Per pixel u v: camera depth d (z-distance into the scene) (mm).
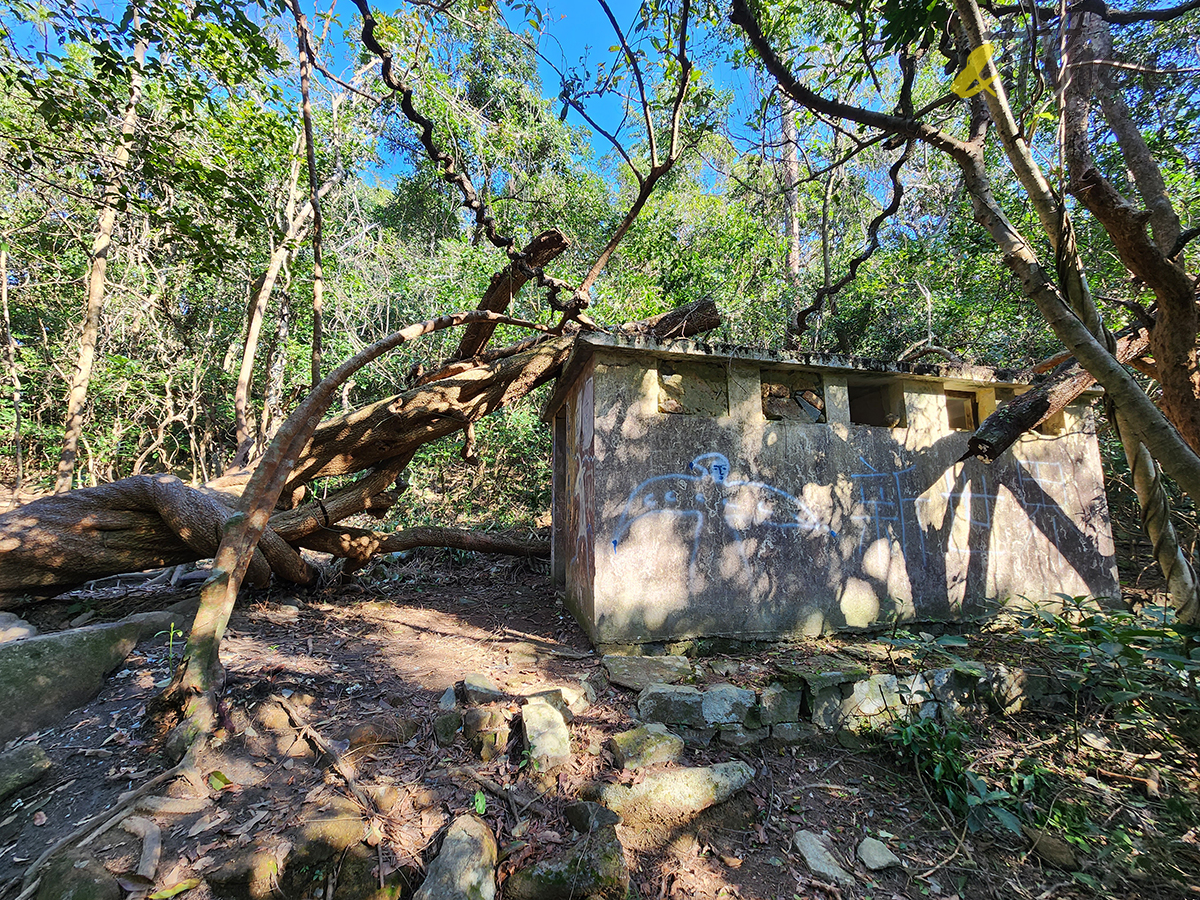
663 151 9898
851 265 6312
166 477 4758
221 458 11273
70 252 9250
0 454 10445
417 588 6172
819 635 4375
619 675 3592
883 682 3699
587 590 4410
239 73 5105
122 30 4402
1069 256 3207
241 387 7426
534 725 2969
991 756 3502
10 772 2525
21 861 2191
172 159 5309
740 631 4203
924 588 4672
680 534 4184
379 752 2877
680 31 4016
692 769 2977
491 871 2281
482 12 4504
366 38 4121
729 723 3363
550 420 7113
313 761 2803
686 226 10500
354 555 5766
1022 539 5016
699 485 4281
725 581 4227
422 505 9492
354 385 11250
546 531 8031
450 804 2580
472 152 7895
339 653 4047
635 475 4156
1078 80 3826
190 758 2615
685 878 2580
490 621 5082
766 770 3256
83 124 4820
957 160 3818
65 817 2402
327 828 2320
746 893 2564
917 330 8547
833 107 4227
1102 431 6410
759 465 4434
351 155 9727
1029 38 3281
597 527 4031
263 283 7898
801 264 11156
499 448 10016
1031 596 4949
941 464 4891
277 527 5270
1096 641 3697
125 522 4641
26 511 4414
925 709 3727
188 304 10875
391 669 3795
